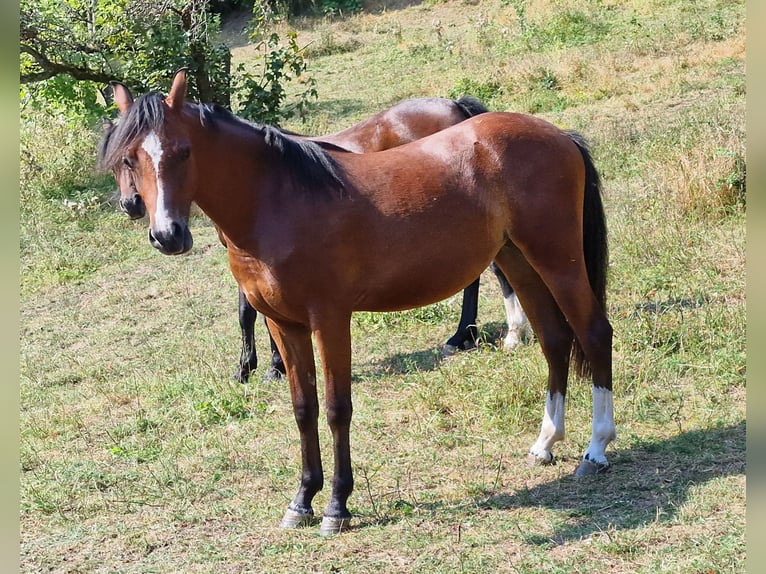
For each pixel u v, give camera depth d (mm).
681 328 7480
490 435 6578
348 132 8516
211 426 7609
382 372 8188
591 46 19281
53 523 6070
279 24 28406
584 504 5359
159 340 10156
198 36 15352
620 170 12266
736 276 8539
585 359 5949
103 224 14969
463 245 5547
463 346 8477
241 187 5227
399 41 24656
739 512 4879
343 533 5355
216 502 6133
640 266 9312
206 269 12539
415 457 6391
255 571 5035
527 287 6031
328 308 5270
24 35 15375
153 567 5223
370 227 5320
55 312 11617
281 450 6875
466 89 17609
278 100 15320
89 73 16328
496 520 5277
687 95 14742
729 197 10180
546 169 5664
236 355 9312
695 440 5902
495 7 26703
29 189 16172
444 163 5594
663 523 4906
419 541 5098
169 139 4926
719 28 18203
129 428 7699
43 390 9047
